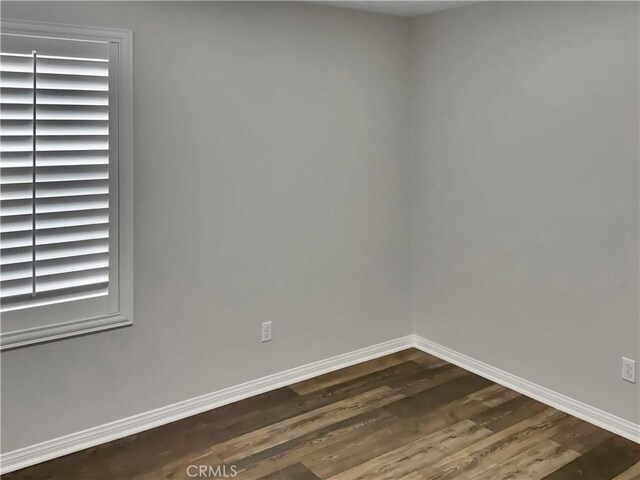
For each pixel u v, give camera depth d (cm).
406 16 372
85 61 258
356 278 372
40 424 265
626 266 279
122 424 288
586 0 283
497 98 331
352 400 326
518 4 314
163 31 280
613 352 288
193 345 308
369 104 364
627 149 273
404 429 294
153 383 296
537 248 319
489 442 281
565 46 294
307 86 334
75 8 254
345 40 347
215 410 315
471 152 349
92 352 276
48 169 254
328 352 365
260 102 316
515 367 338
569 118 296
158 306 294
